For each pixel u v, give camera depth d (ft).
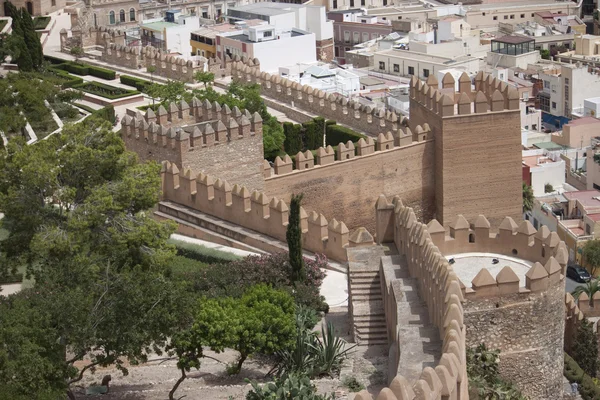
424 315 176.35
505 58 579.89
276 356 187.73
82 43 428.56
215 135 255.91
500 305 179.32
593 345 226.99
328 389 176.86
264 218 237.45
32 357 154.61
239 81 353.51
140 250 202.39
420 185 283.38
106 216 201.05
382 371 184.96
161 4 640.99
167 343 188.65
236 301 186.39
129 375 188.44
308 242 232.53
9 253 200.95
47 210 201.36
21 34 380.78
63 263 178.40
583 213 393.91
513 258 194.49
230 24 510.58
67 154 204.54
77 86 380.58
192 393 175.42
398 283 189.67
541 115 538.88
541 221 403.34
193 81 377.91
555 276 181.16
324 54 561.02
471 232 197.36
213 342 175.01
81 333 162.20
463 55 563.07
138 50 399.03
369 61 557.74
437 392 128.57
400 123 312.71
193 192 250.57
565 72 542.16
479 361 175.94
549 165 431.84
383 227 217.97
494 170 281.74
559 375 185.37
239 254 232.73
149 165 214.07
